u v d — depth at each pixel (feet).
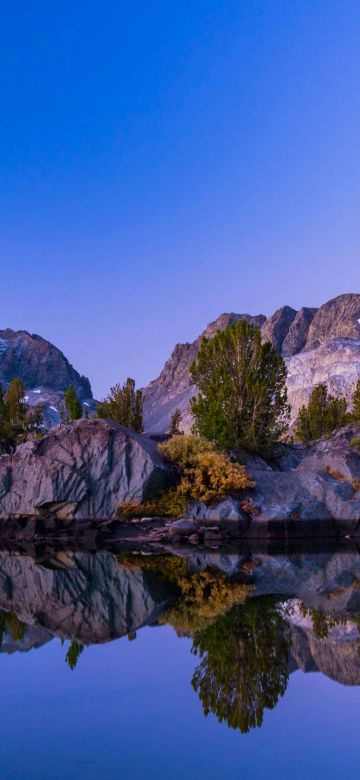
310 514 141.38
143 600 67.82
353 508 142.20
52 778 26.78
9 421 253.44
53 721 33.47
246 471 152.35
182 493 146.30
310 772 27.22
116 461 148.77
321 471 155.43
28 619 58.70
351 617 56.29
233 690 37.86
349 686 37.96
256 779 26.58
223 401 182.19
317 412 272.31
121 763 28.32
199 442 160.66
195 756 29.01
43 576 88.22
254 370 182.50
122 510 145.28
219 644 47.62
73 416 256.73
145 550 125.39
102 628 54.54
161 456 157.89
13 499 148.66
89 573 90.84
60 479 146.10
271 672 40.65
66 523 146.10
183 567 96.53
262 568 93.97
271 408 183.93
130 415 228.84
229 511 140.15
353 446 162.91
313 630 51.11
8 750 29.84
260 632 50.88
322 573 87.51
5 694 37.93
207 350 195.52
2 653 46.98
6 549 130.31
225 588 74.95
